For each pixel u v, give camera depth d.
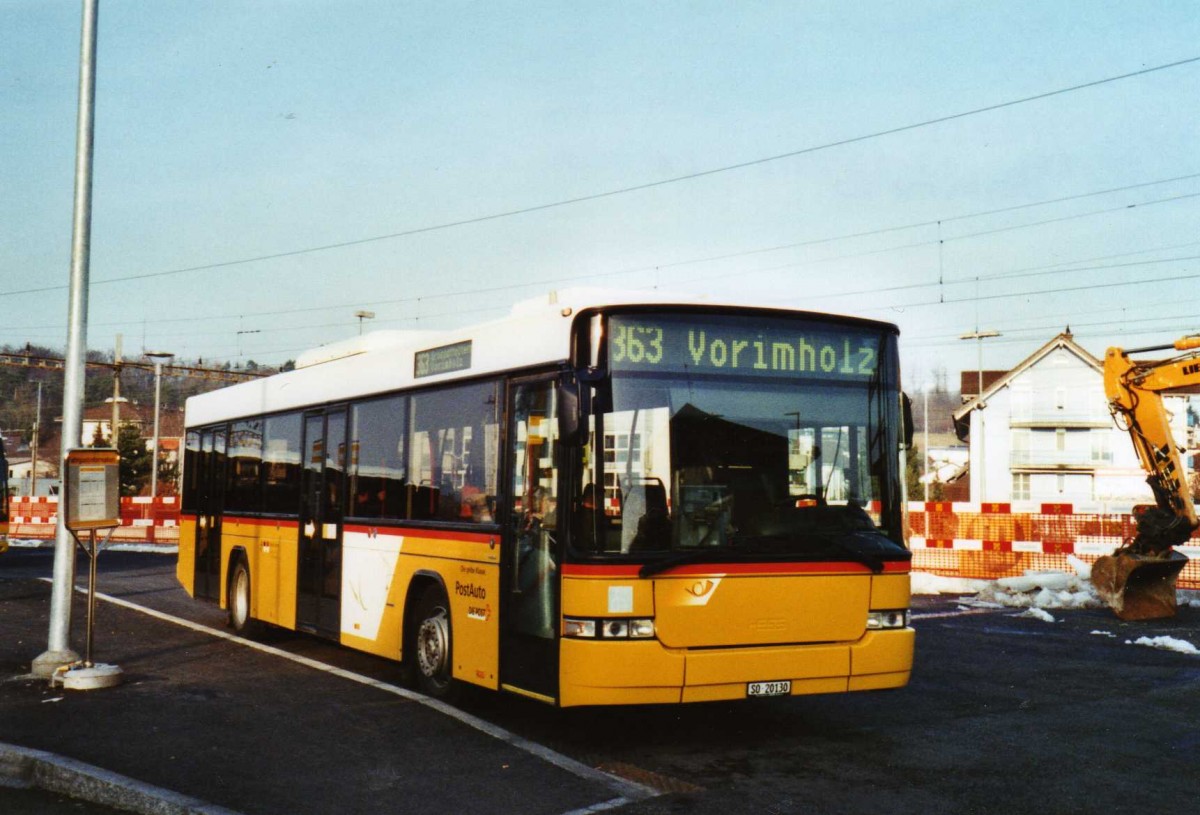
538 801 6.71
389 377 10.83
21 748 7.72
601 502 7.56
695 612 7.56
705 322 7.99
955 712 9.55
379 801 6.68
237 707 9.28
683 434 7.79
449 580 9.40
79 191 10.84
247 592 13.85
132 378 81.00
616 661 7.41
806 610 7.86
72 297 10.76
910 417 8.59
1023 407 76.44
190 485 16.38
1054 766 7.68
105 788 6.92
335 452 11.86
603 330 7.75
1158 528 16.27
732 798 6.82
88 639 10.37
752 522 7.85
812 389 8.21
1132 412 16.70
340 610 11.45
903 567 8.27
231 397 15.07
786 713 9.48
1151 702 10.04
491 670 8.66
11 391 94.31
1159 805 6.75
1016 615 16.66
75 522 10.24
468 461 9.28
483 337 9.22
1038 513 21.61
